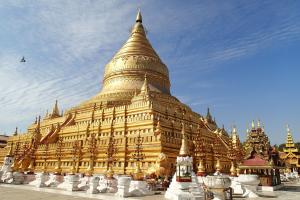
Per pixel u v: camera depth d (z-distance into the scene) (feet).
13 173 181.68
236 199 118.01
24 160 269.23
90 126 266.57
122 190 122.21
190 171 112.06
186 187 107.14
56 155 263.70
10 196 113.29
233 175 170.19
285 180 292.20
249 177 139.95
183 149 118.62
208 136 284.41
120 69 333.62
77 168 241.96
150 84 322.96
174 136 236.63
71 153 251.80
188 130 258.37
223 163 270.26
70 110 328.70
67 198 110.83
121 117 263.90
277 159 202.08
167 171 188.75
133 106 259.39
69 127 287.69
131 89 312.09
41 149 278.87
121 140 227.40
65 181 155.02
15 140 344.28
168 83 358.02
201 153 224.33
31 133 332.39
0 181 183.01
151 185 151.53
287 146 435.53
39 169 268.82
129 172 209.46
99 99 307.58
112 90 320.29
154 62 344.08
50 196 116.06
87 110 304.50
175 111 276.00
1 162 328.70
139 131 229.25
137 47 354.33
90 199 109.29
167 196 115.14
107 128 250.78
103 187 137.69
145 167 203.31
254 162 176.76
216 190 97.04
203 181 113.60
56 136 296.92
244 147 317.42
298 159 415.44
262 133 190.39
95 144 238.89
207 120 332.39
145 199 112.47
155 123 224.12
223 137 306.14
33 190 139.54
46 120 347.56
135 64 332.80
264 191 161.07
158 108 253.03
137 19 386.52
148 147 207.72
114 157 222.07
